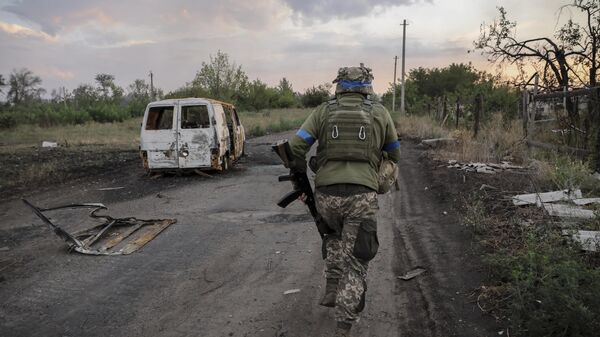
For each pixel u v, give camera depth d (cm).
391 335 348
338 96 333
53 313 395
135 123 3122
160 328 368
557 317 312
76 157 1495
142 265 507
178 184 1034
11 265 512
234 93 4428
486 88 1967
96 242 596
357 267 316
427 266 474
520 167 919
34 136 2242
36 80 5762
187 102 1126
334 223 332
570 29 1327
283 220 688
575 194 621
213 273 481
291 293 426
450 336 342
